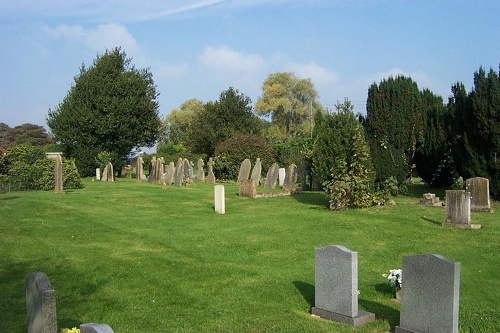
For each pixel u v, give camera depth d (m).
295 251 12.98
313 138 28.27
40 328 6.50
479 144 20.70
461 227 15.28
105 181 36.16
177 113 92.62
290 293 9.70
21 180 27.06
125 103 44.22
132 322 8.21
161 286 10.09
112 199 23.34
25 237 14.60
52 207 19.94
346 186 18.89
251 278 10.64
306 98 72.88
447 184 26.75
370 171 19.47
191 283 10.28
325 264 8.51
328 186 19.36
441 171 26.41
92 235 14.98
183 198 23.92
